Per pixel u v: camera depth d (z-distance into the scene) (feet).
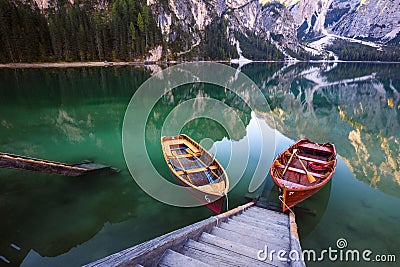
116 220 26.27
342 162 43.24
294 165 36.04
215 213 27.66
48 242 23.08
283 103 96.07
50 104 81.51
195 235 15.90
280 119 72.38
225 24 545.44
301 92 121.39
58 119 65.51
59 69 199.21
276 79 172.24
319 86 143.43
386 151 49.80
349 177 37.04
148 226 25.58
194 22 466.70
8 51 219.82
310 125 67.97
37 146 47.26
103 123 62.34
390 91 126.62
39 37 250.16
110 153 43.88
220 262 13.32
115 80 138.51
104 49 266.36
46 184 32.35
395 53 604.08
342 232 25.43
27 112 71.20
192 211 28.02
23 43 225.35
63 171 33.53
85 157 42.32
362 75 216.13
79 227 25.20
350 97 110.42
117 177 34.71
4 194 30.04
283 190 26.30
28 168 31.48
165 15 384.68
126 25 291.17
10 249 22.20
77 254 21.89
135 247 12.26
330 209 29.01
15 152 44.24
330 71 262.88
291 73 227.40
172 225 25.86
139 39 291.17
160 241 12.59
